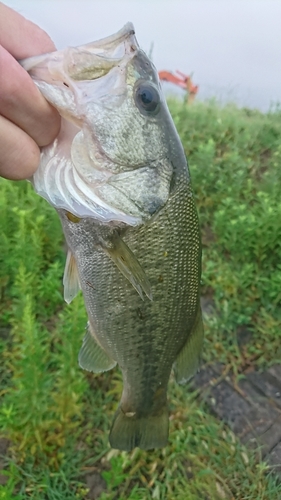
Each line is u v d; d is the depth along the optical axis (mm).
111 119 161
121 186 171
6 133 129
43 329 412
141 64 169
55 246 466
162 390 252
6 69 120
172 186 190
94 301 207
